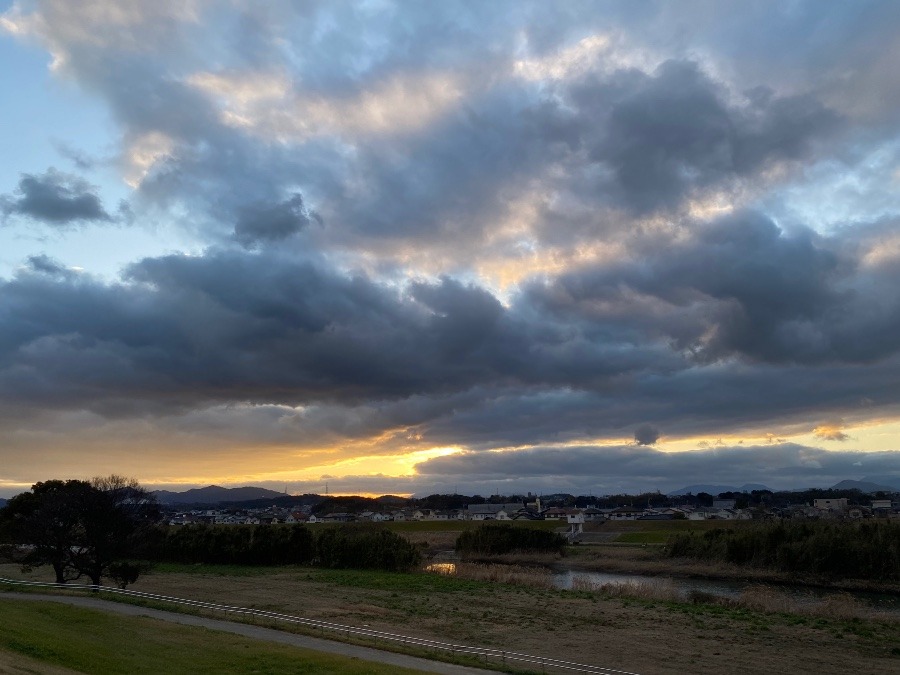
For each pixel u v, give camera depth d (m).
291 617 37.81
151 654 24.91
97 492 52.88
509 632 38.06
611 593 55.69
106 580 55.91
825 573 72.62
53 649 22.62
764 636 37.56
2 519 70.62
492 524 111.69
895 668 31.33
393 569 78.12
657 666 30.95
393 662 27.31
